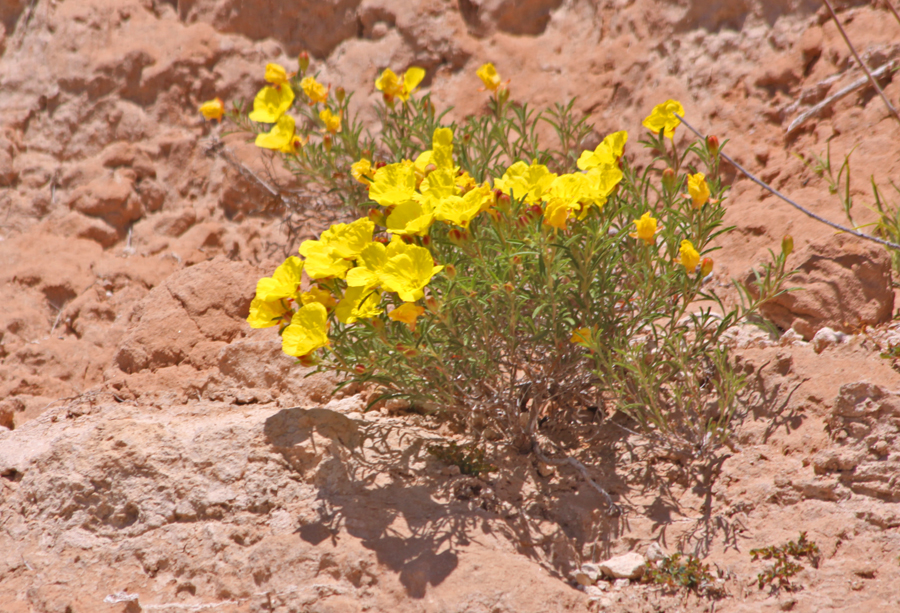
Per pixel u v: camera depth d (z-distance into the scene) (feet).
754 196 3.46
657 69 3.70
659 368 3.09
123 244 3.69
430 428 3.12
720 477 2.96
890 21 3.50
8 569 2.97
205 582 2.91
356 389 3.19
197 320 3.34
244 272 3.40
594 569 2.88
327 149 3.48
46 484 3.06
